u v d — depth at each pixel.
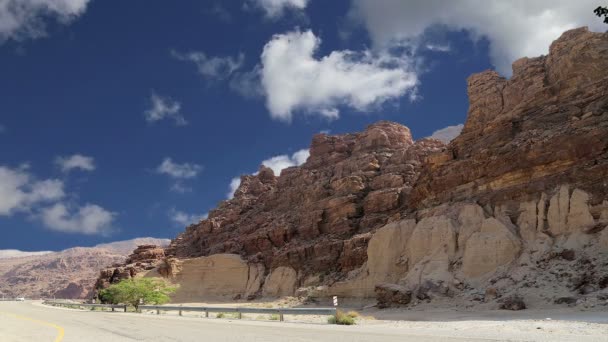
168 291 74.25
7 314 48.16
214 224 124.69
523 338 17.67
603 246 38.78
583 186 43.62
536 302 37.34
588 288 36.25
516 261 44.06
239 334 21.36
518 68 65.38
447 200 58.00
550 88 55.00
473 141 60.31
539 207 46.19
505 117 57.59
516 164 50.81
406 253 58.06
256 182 136.25
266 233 99.12
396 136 103.50
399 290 49.00
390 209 80.50
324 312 31.66
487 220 48.69
